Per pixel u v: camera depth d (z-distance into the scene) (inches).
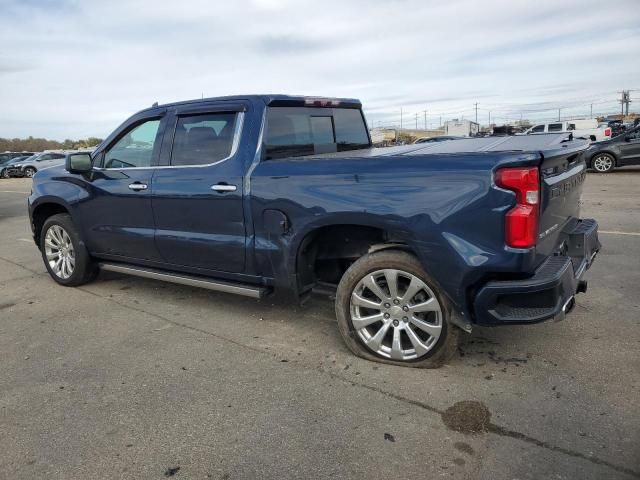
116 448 109.3
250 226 158.7
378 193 132.0
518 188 116.0
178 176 173.8
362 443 107.7
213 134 169.0
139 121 190.2
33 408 126.3
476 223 120.2
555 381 129.0
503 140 153.4
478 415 115.5
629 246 259.0
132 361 150.6
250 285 168.2
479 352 146.5
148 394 131.0
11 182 1104.8
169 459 105.2
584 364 136.9
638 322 162.6
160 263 190.4
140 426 117.0
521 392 124.5
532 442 105.4
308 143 179.9
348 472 99.0
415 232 127.2
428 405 120.8
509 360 141.0
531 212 116.3
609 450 101.8
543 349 146.8
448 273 124.7
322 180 141.8
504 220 117.5
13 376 143.6
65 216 222.7
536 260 121.1
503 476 95.9
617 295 187.8
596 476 94.8
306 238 148.0
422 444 106.5
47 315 193.3
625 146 641.6
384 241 146.4
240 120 163.5
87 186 205.3
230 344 160.6
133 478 100.0
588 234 151.9
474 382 130.3
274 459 103.8
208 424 116.8
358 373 138.0
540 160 116.5
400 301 136.9
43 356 156.3
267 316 184.1
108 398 129.7
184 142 175.9
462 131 2210.9
